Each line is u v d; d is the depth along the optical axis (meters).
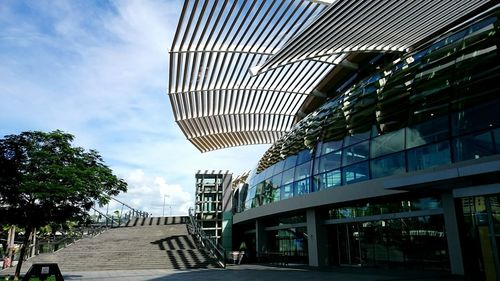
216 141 26.92
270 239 27.08
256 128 26.77
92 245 26.77
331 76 24.52
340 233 19.75
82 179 15.65
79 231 29.84
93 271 21.33
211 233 43.50
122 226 35.44
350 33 13.05
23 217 15.42
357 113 18.95
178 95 17.98
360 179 17.05
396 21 12.50
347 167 18.09
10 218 15.17
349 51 16.59
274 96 22.61
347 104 20.47
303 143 23.36
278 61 14.68
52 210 15.77
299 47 13.24
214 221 44.16
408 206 16.06
